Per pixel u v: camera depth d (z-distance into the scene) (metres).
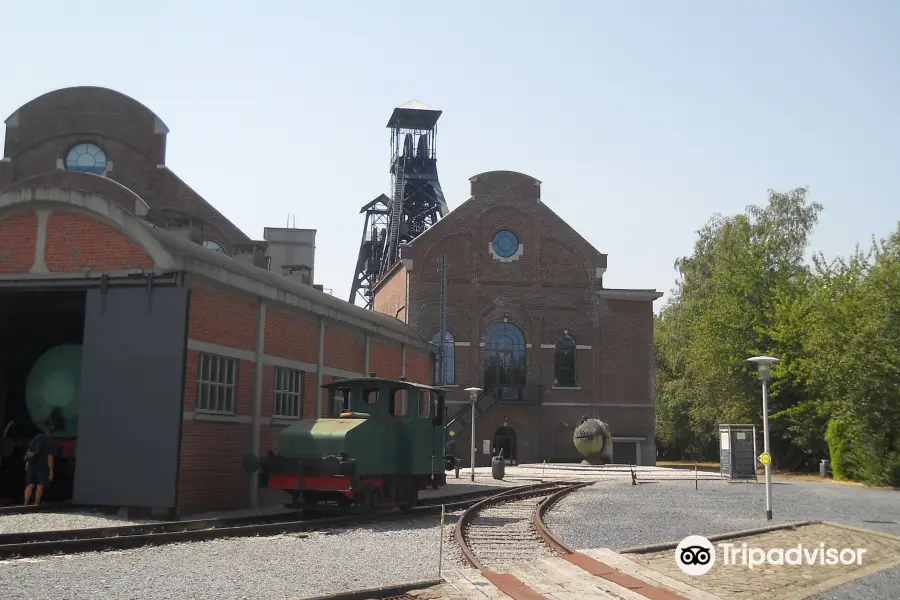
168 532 14.04
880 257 35.94
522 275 51.88
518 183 52.66
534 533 15.07
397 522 16.86
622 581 10.18
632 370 51.69
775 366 43.62
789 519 18.02
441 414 20.55
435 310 50.78
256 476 19.23
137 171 43.34
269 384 20.16
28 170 43.03
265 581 9.80
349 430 16.59
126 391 16.88
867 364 31.28
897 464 29.53
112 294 17.27
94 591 8.98
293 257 47.59
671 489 27.73
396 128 62.09
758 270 48.03
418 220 61.41
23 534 12.34
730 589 10.03
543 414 50.53
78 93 43.69
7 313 21.34
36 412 19.03
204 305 17.56
